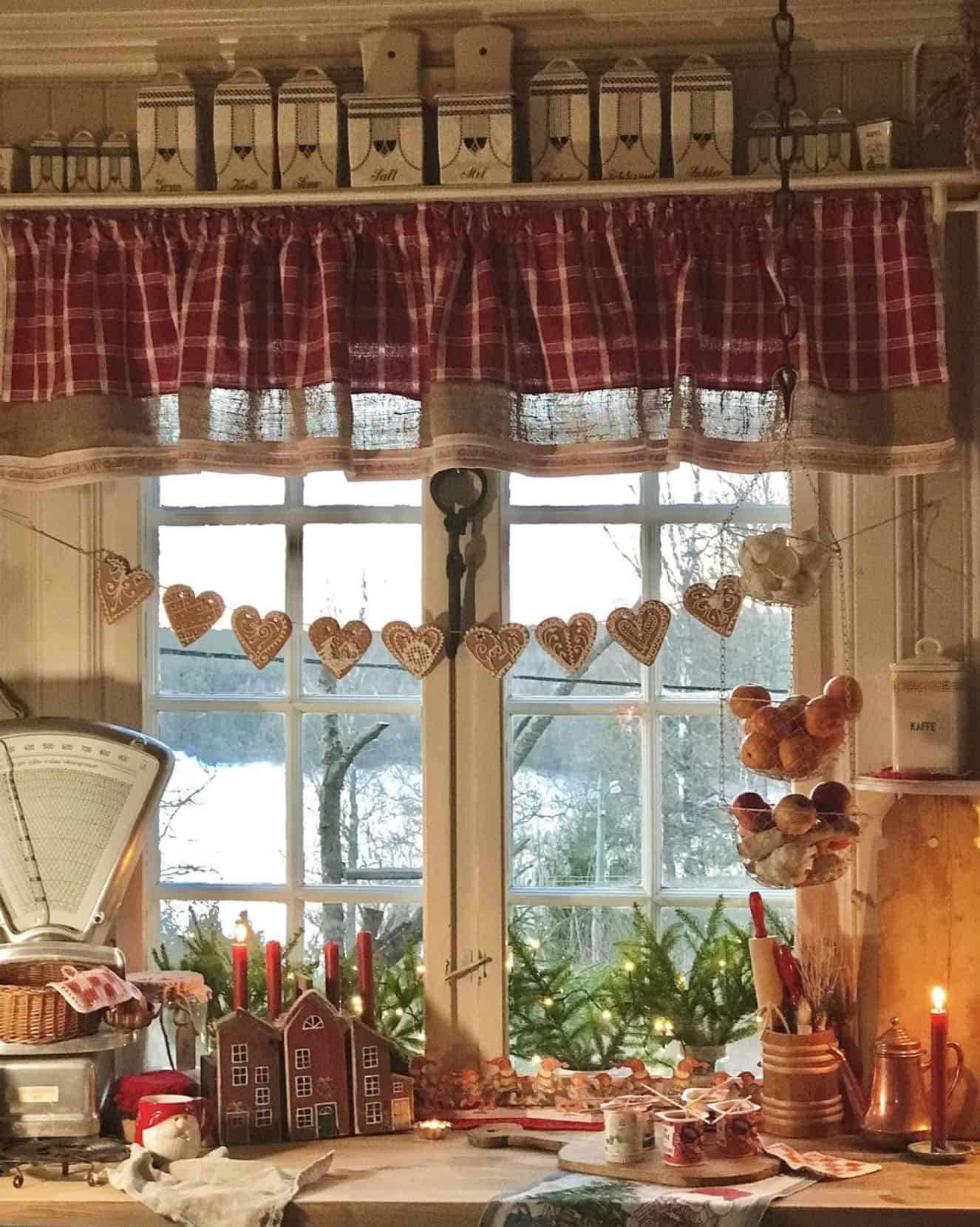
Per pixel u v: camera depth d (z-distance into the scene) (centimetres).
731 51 242
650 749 251
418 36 243
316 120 236
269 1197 195
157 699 256
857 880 235
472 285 232
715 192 229
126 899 252
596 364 231
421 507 253
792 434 226
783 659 251
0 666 253
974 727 236
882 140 231
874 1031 229
